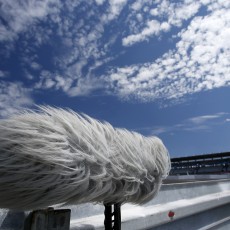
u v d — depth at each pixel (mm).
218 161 29812
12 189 536
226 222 3863
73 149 611
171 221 2441
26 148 530
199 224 3094
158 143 867
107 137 741
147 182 816
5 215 914
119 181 729
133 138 812
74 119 677
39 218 726
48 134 574
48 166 555
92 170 651
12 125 551
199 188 3498
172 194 2805
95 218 1552
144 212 2039
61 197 600
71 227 1220
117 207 892
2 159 519
